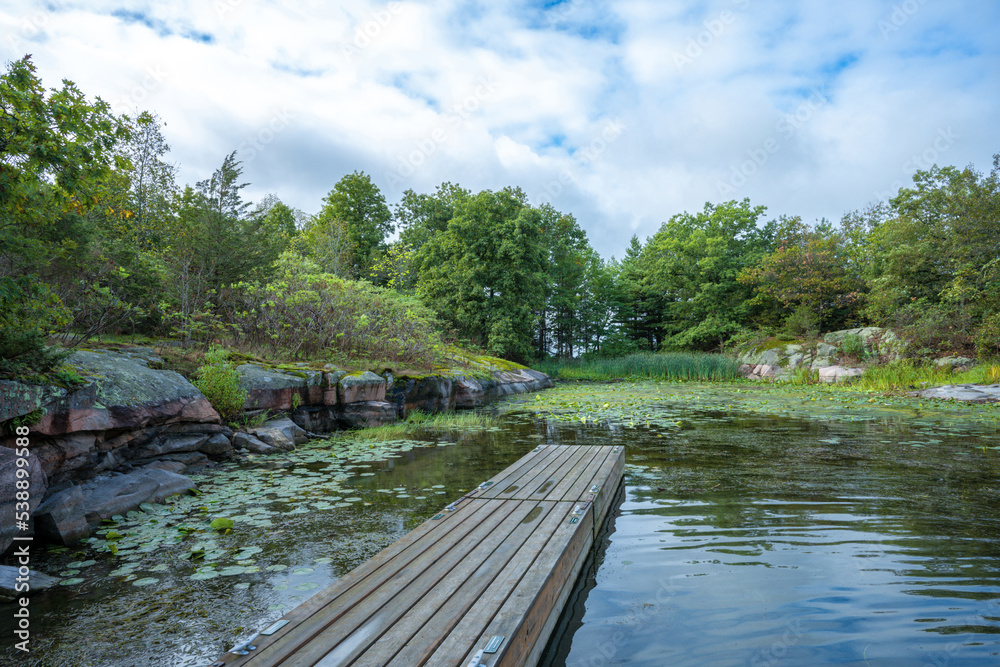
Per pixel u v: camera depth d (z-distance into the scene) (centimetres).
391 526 414
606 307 3784
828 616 272
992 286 1867
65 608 282
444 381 1241
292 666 188
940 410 1213
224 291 1058
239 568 332
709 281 3353
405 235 3334
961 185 2112
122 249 923
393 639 207
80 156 439
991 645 243
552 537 321
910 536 391
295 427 797
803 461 666
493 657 190
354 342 1205
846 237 3017
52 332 644
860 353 2222
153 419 551
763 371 2548
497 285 2600
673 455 715
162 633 255
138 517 436
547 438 861
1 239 445
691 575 328
